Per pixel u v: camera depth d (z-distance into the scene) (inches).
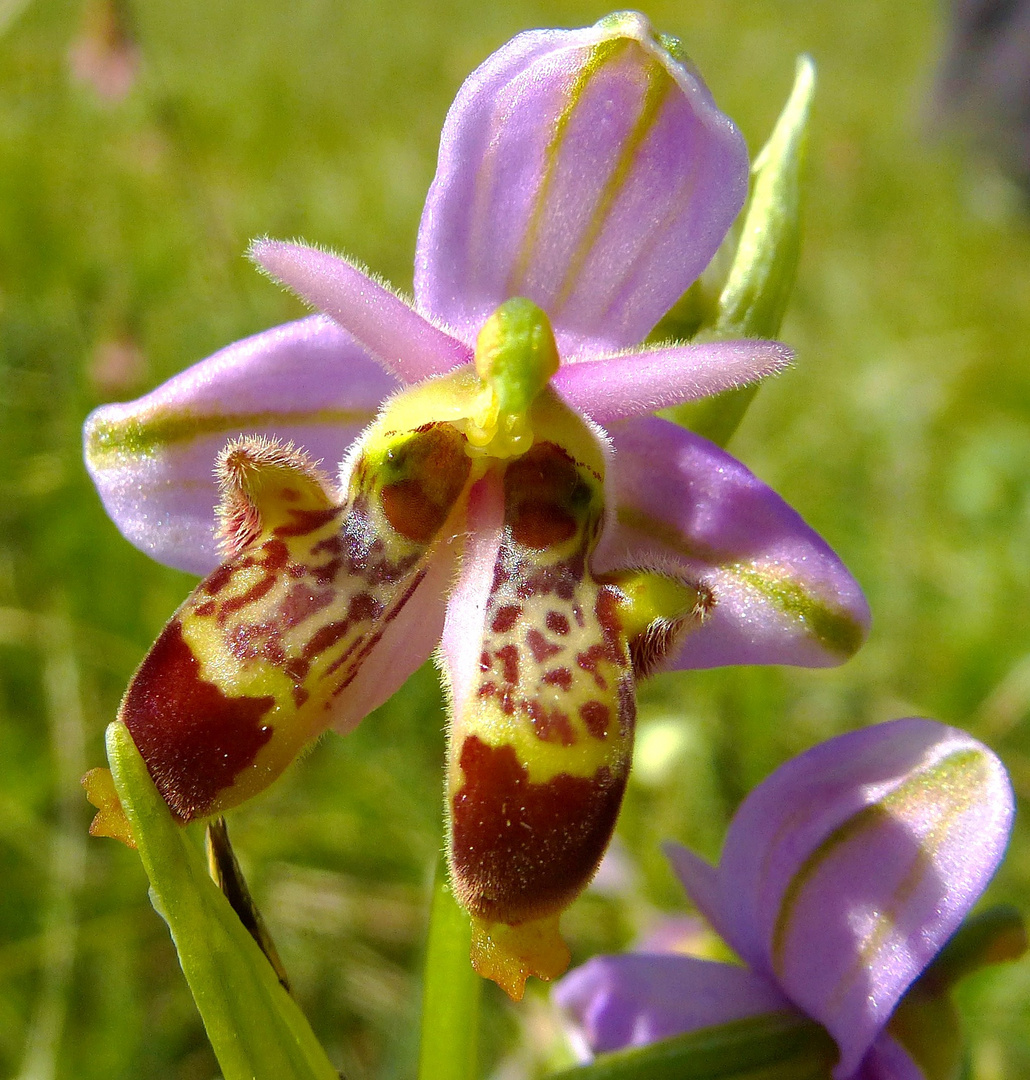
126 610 3.3
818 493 4.4
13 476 3.5
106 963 2.7
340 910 2.9
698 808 3.2
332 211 5.8
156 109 4.6
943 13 8.3
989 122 7.7
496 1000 2.8
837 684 3.7
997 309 6.2
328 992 2.8
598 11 10.8
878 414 4.8
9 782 2.9
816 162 7.4
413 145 6.7
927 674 3.8
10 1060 2.6
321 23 8.7
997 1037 2.7
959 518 4.4
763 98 9.1
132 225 4.7
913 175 7.9
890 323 5.9
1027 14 7.6
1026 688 3.6
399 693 3.3
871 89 9.8
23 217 4.5
